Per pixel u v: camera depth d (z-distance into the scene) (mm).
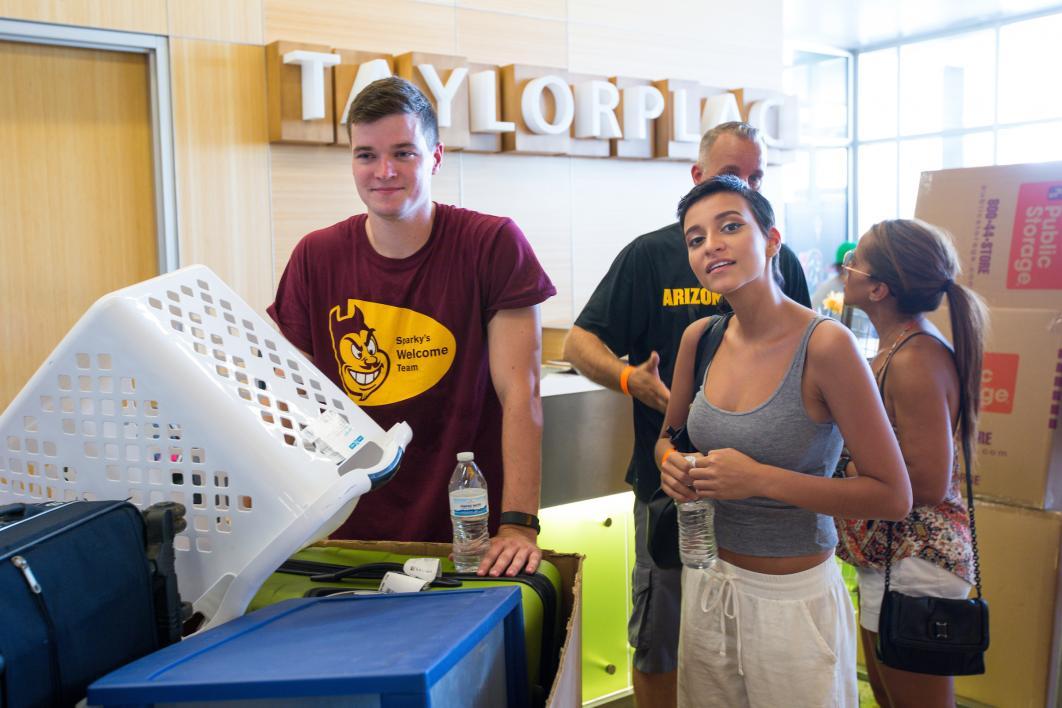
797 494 1509
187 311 1113
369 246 1652
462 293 1608
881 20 6535
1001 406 2729
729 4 5043
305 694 700
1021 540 2729
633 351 2438
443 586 1185
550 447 3018
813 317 1553
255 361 1163
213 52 3449
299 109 3549
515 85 4059
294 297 1736
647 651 2320
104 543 851
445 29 4027
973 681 2861
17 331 3234
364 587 1233
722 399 1648
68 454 1052
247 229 3580
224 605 986
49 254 3268
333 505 994
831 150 7562
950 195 2859
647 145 4602
